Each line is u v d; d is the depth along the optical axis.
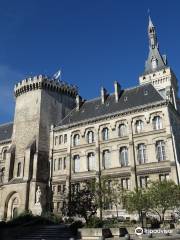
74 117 51.09
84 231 25.52
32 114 51.62
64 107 56.03
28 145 48.09
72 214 30.69
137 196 29.00
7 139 58.94
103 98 50.22
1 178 56.34
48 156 49.19
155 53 72.31
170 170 37.31
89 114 49.19
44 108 52.09
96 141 44.78
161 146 39.66
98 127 45.62
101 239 23.23
